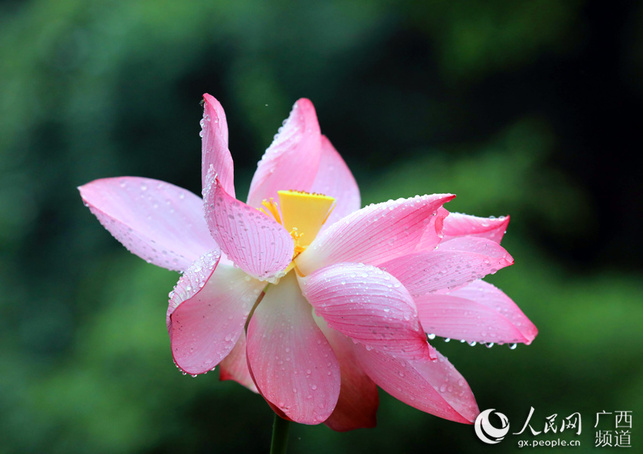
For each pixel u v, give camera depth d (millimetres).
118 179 816
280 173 855
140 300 2645
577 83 4012
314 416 749
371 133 4191
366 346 757
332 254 786
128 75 4297
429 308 795
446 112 4133
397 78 4156
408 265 770
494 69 3873
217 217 751
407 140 4164
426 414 2193
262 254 765
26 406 2668
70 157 4805
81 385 2551
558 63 3967
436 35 3918
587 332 2299
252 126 4051
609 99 4012
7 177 5008
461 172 3100
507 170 3072
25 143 5000
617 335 2266
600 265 3809
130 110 4352
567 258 3717
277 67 4121
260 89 4023
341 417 793
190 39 4164
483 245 792
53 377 2875
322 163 893
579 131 4074
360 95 4168
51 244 4863
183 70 4211
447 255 766
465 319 794
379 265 780
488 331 796
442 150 3898
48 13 5066
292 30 4133
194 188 4375
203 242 817
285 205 827
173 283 2676
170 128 4340
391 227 771
